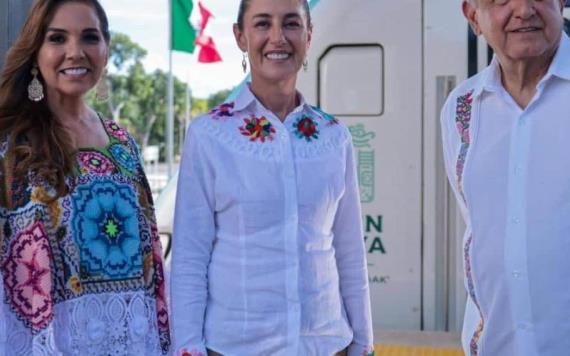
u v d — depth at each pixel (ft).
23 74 8.73
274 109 8.35
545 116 7.89
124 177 8.91
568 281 7.77
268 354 8.07
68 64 8.64
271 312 8.02
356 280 8.73
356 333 8.77
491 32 8.00
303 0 8.26
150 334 9.10
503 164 8.05
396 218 13.07
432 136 12.95
